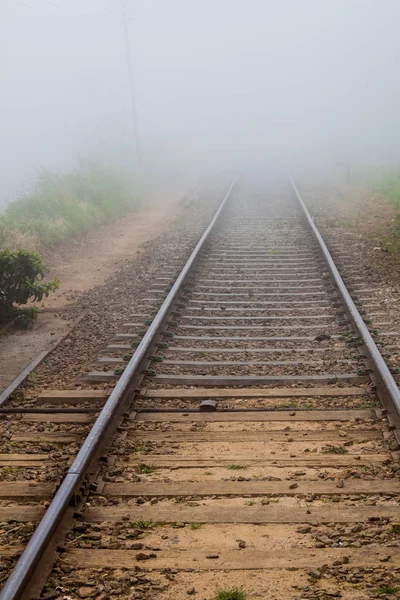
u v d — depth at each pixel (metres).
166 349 8.82
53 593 3.91
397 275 12.88
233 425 6.54
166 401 7.22
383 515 4.73
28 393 7.71
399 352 8.44
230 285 12.46
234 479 5.38
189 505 4.98
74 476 5.02
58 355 9.12
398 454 5.69
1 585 4.02
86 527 4.64
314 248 15.34
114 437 6.20
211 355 8.65
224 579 4.04
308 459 5.71
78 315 11.27
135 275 14.09
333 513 4.77
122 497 5.13
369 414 6.66
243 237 17.52
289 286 12.24
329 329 9.64
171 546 4.43
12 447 6.20
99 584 4.01
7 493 5.22
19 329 10.63
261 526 4.67
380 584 3.94
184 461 5.75
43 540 4.20
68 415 6.91
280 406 7.00
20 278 10.84
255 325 9.98
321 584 3.97
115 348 9.05
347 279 12.48
